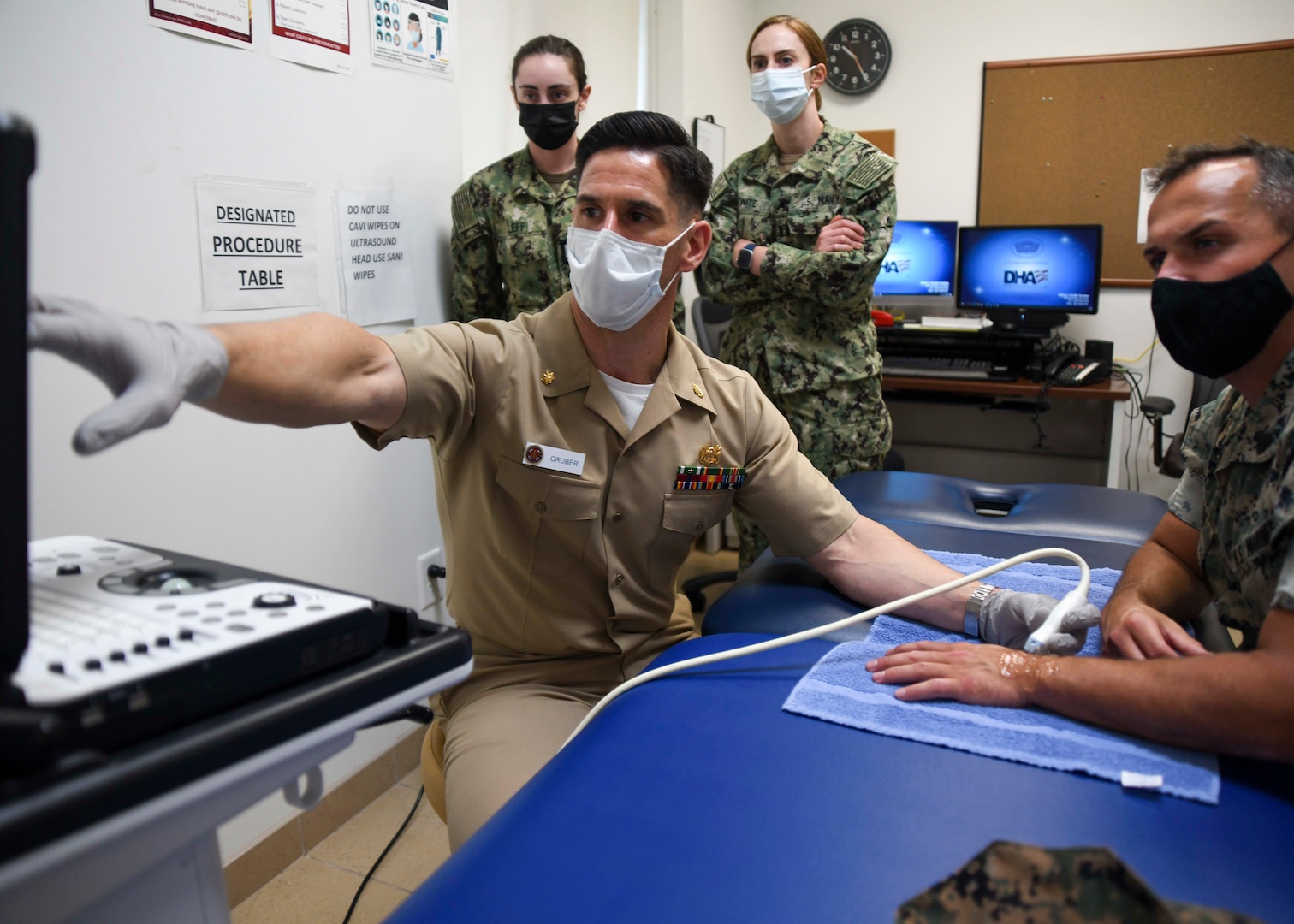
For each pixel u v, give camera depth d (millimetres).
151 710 458
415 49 1987
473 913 581
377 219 1915
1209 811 682
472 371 1151
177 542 1498
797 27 2262
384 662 583
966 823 665
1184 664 772
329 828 1894
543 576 1223
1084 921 523
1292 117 3377
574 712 1206
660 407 1203
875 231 2264
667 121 1158
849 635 1068
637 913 576
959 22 3768
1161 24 3496
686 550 1310
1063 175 3721
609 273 1117
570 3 2939
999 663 883
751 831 658
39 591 582
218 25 1491
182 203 1459
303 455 1740
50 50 1243
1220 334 856
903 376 3377
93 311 571
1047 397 3199
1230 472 967
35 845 386
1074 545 1381
